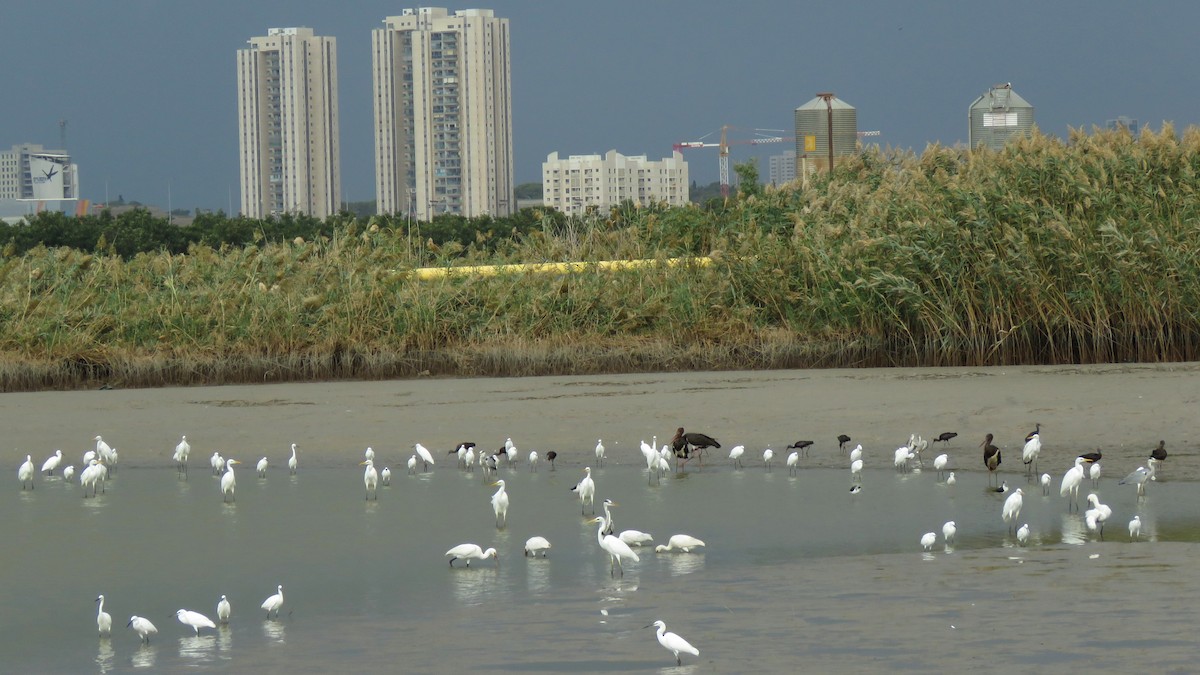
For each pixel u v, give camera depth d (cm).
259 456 2962
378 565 1861
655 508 2250
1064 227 3950
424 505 2341
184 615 1511
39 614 1641
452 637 1464
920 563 1747
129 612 1647
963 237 4119
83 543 2052
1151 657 1280
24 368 4141
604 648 1386
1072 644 1332
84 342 4269
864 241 4184
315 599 1678
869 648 1348
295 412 3456
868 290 4166
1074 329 4022
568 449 2928
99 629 1531
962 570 1692
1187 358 3928
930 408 3130
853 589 1609
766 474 2588
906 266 4138
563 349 4209
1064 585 1581
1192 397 3055
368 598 1672
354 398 3666
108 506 2384
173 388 4062
